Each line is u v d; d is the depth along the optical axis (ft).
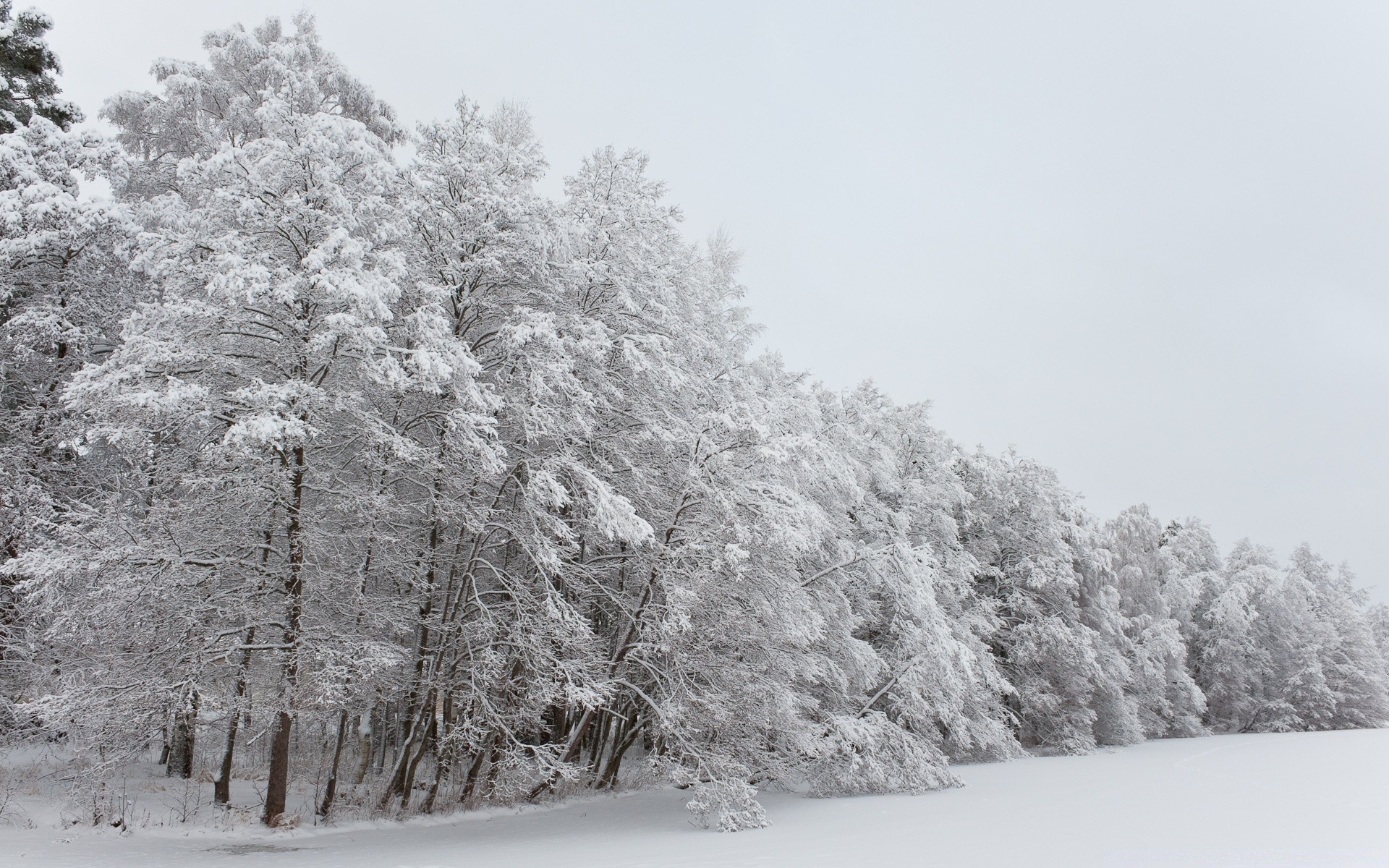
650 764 50.62
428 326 40.65
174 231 50.11
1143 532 158.30
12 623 50.34
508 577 48.70
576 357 50.01
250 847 37.96
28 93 64.80
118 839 37.83
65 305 54.39
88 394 38.50
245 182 41.27
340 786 54.29
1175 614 162.61
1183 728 142.92
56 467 52.80
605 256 53.78
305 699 40.96
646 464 54.39
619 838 41.57
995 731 85.56
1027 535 107.24
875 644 81.35
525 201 49.96
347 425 46.83
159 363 38.50
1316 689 162.30
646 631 49.83
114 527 41.65
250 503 42.60
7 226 49.14
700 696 50.44
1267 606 172.24
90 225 50.96
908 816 49.39
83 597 38.93
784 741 58.18
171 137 69.41
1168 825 43.27
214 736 49.83
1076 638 100.01
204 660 40.34
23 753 51.85
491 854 35.91
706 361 63.98
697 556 50.44
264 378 42.80
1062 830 41.24
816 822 47.96
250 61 71.92
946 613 86.79
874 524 80.38
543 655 46.42
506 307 51.31
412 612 48.11
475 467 45.27
